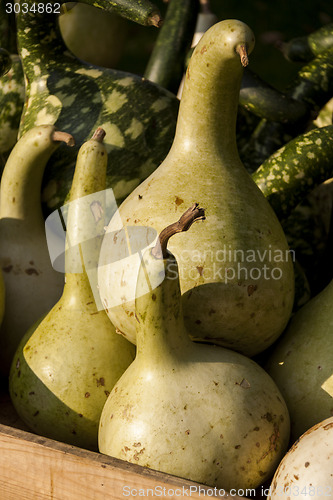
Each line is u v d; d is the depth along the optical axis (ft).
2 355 2.55
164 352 1.91
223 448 1.85
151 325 1.88
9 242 2.52
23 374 2.23
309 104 2.88
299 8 9.95
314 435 1.82
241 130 2.95
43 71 2.69
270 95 2.72
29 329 2.37
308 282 2.84
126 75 2.71
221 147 2.12
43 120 2.61
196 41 3.63
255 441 1.89
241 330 2.05
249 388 1.95
